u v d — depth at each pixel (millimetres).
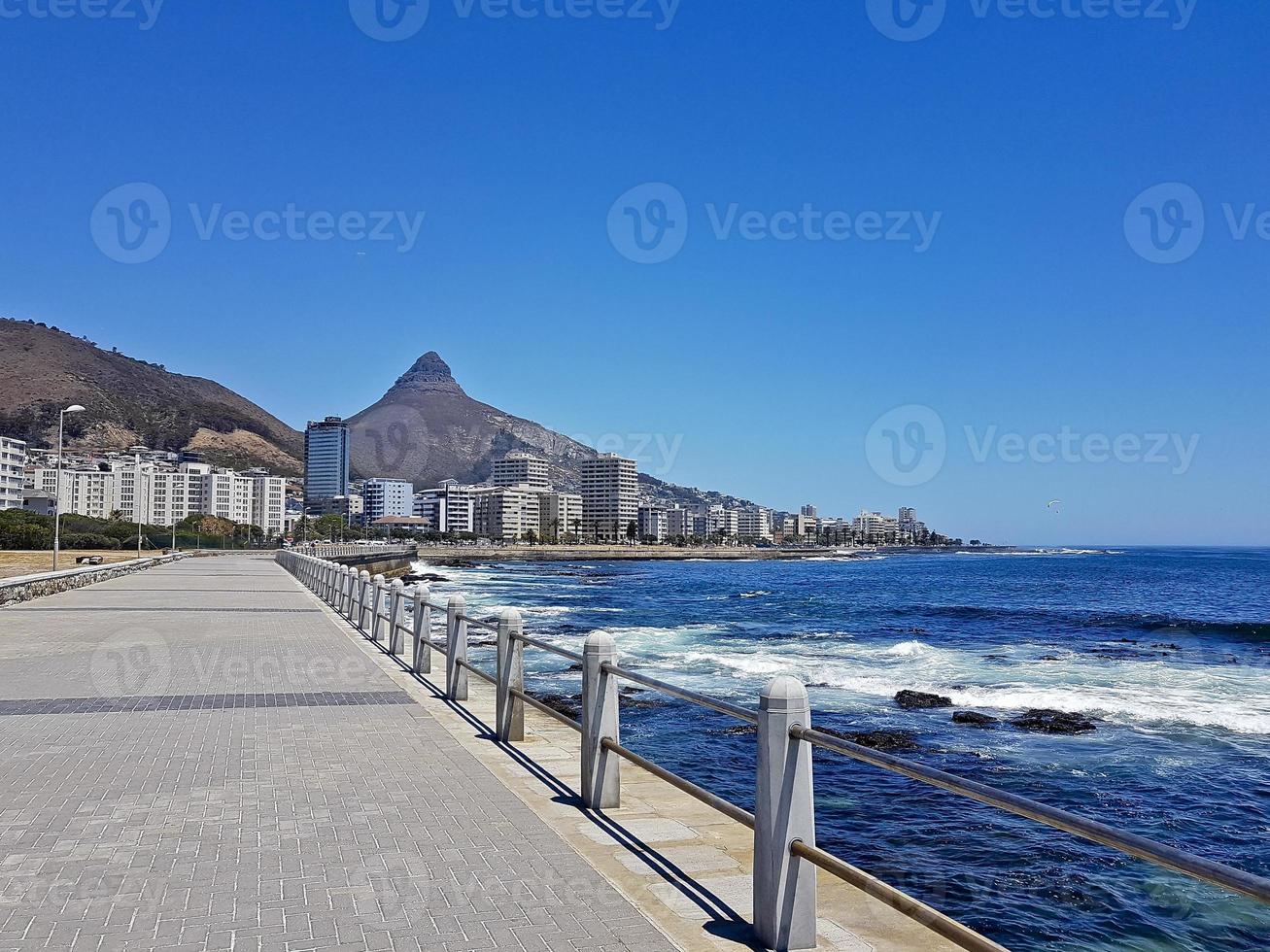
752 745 14133
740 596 59781
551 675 21359
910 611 46594
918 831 10297
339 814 5949
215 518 153500
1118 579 90125
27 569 48625
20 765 7227
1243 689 21078
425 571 99375
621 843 5543
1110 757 14133
